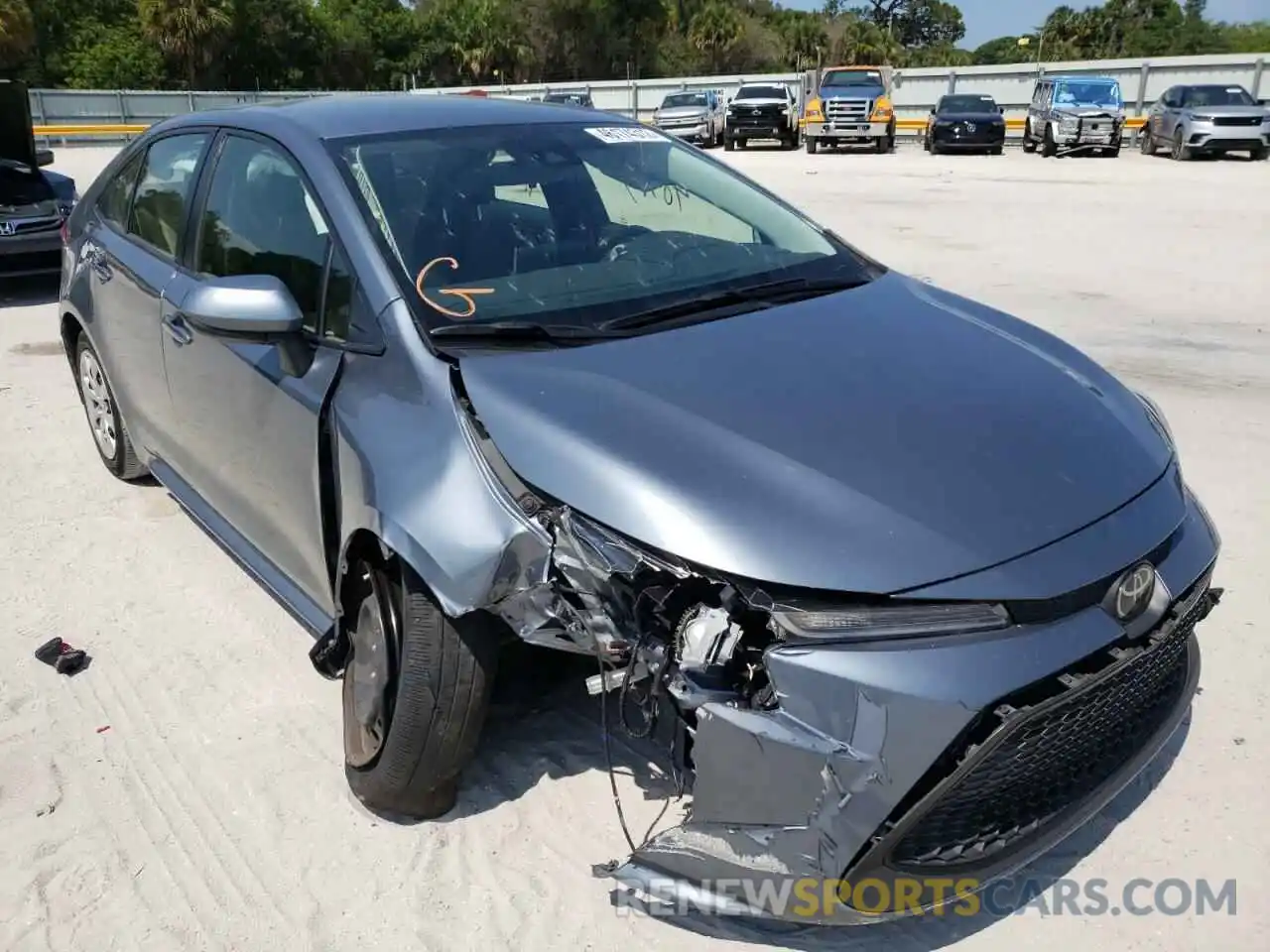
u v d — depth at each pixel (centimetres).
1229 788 297
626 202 353
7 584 418
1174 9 6975
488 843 281
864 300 327
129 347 432
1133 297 888
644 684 235
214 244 370
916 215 1398
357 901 264
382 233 303
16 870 277
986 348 301
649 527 226
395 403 273
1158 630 243
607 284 312
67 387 677
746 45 6369
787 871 214
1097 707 232
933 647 212
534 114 381
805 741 211
